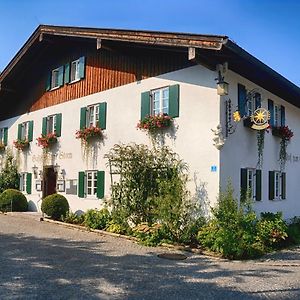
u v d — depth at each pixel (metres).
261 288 6.64
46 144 16.95
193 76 11.53
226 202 9.91
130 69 13.69
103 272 7.45
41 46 17.19
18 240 10.74
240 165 11.63
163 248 10.06
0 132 21.53
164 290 6.39
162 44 10.96
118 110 13.98
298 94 13.98
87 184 15.18
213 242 9.56
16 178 19.41
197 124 11.27
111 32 12.65
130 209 12.30
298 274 7.72
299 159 15.84
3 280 6.74
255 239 10.10
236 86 11.75
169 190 10.93
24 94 19.52
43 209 14.95
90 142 15.06
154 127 12.14
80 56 16.06
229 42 9.49
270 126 13.48
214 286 6.70
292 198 14.94
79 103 15.81
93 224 12.73
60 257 8.70
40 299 5.77
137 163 12.34
